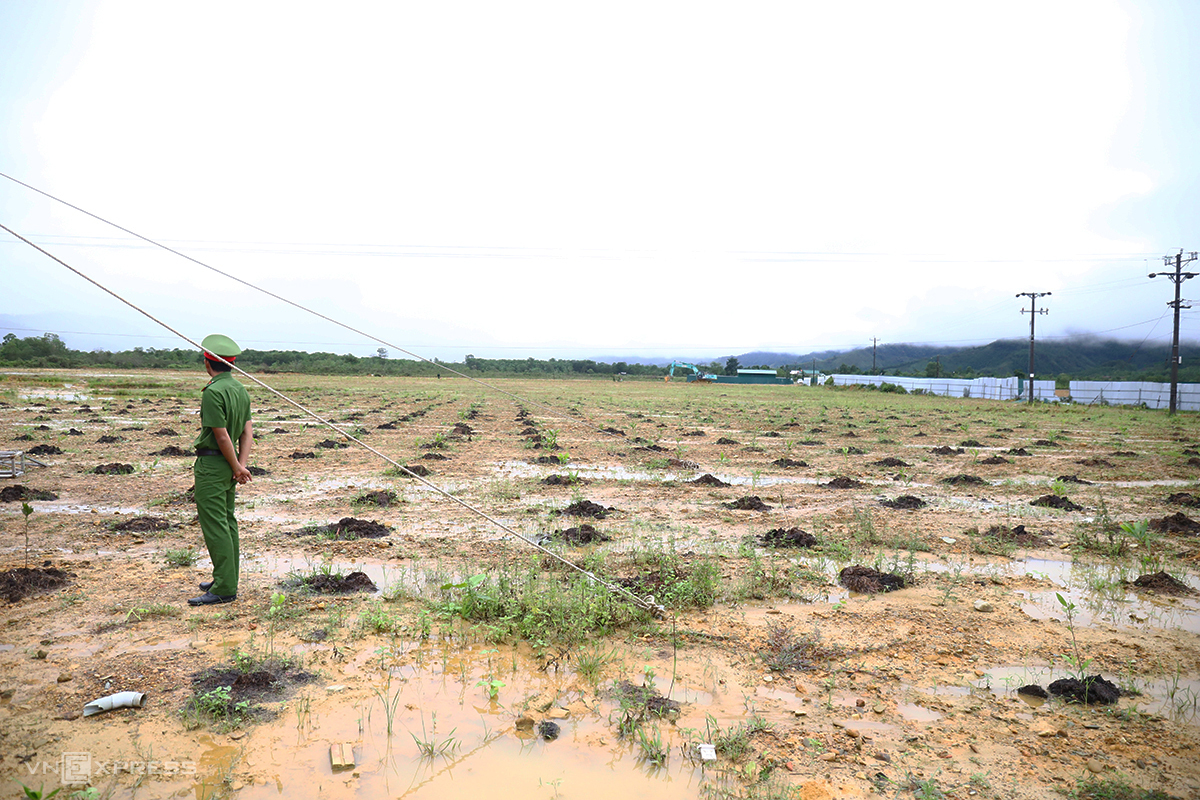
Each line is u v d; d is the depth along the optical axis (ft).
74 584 19.33
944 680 14.62
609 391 171.32
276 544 24.27
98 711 12.27
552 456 47.19
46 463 41.37
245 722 12.22
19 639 15.51
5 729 11.68
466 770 10.95
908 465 49.21
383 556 23.13
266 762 11.02
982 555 25.03
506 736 12.02
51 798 9.74
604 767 11.12
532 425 73.41
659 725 12.41
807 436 68.69
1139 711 13.34
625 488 37.19
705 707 13.17
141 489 33.68
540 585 19.25
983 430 80.69
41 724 11.88
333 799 10.09
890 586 20.74
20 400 88.53
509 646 15.88
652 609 17.63
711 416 92.53
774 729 12.34
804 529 28.45
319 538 25.04
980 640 16.84
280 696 13.21
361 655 15.20
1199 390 160.97
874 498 35.96
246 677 13.42
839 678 14.60
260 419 74.95
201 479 17.57
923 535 27.76
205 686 13.34
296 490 34.65
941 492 38.27
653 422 81.35
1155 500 36.50
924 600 19.81
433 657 15.20
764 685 14.20
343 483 36.88
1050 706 13.53
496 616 17.25
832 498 35.73
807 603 19.40
